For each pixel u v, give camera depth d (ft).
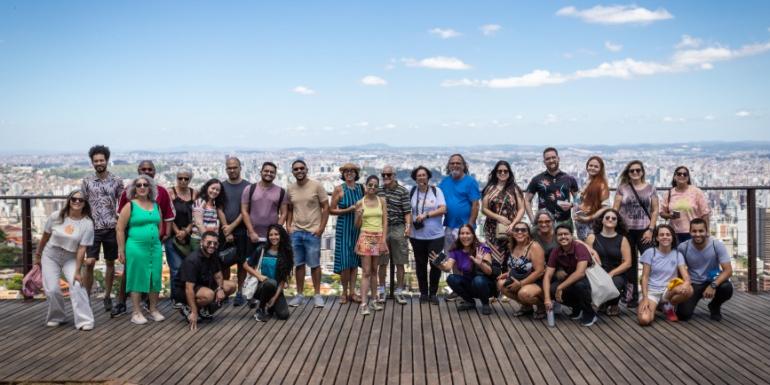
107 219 20.83
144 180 19.83
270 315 20.54
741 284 24.45
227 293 20.34
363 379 14.79
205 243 19.26
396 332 18.70
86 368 15.52
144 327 19.48
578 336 18.07
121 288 20.93
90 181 20.75
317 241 21.86
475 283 20.45
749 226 24.08
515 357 16.21
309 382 14.60
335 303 22.53
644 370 15.05
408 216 21.86
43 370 15.37
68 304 22.62
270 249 20.26
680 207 21.15
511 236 20.35
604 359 15.93
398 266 22.25
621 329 18.76
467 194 22.44
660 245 19.80
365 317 20.47
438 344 17.46
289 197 21.88
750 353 16.29
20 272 25.35
